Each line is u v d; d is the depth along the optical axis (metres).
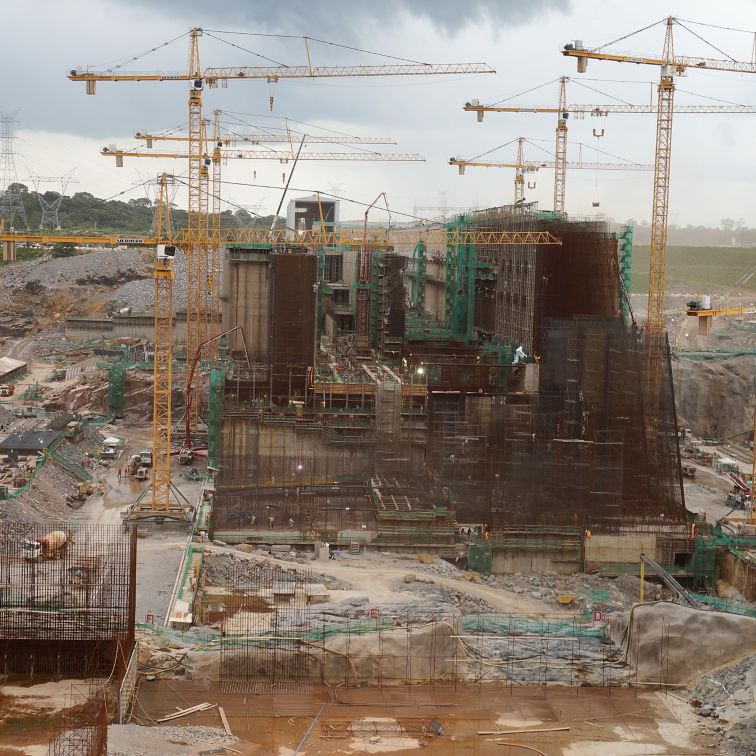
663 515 159.00
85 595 95.50
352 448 165.00
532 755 78.31
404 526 148.50
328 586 127.81
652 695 89.62
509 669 94.25
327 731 80.56
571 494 157.38
